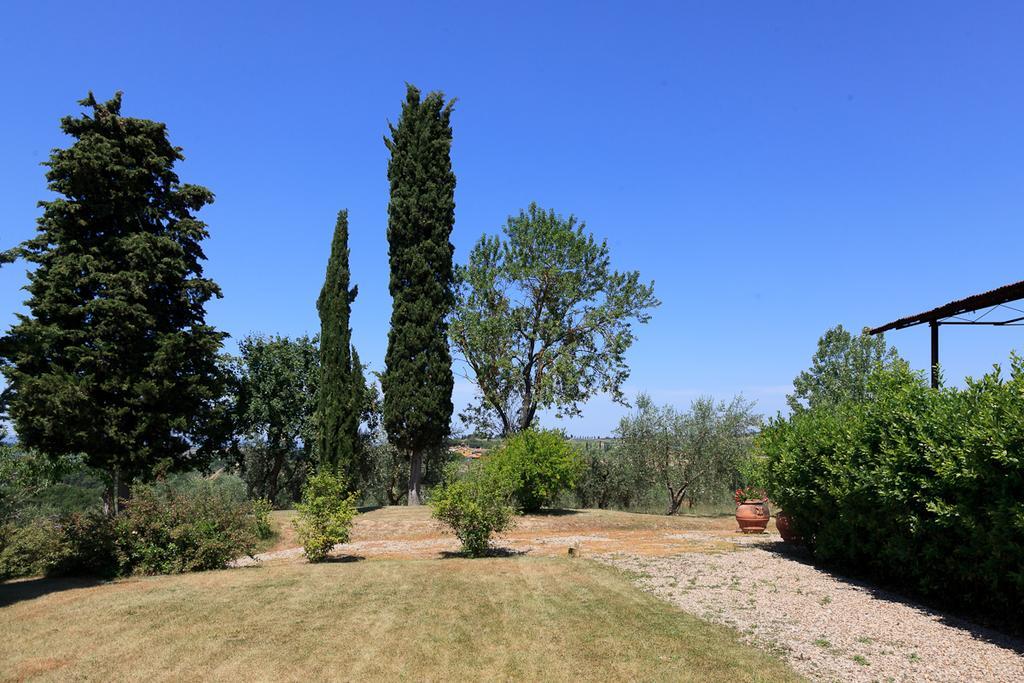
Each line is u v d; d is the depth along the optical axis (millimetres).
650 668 5582
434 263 26797
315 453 32031
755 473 12891
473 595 8609
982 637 6316
